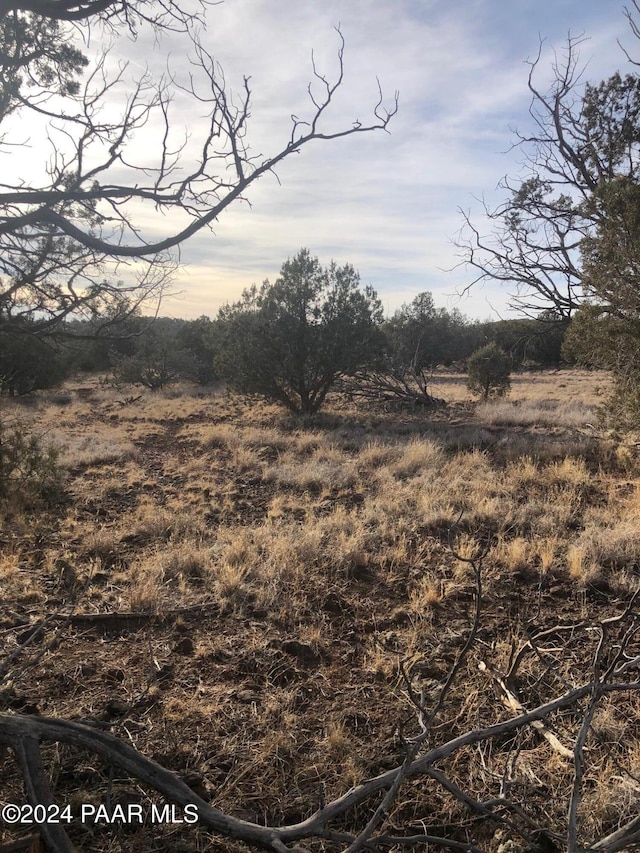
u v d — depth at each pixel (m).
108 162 2.64
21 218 2.23
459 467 9.36
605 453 10.38
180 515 6.92
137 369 26.58
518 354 20.83
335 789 2.63
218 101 2.40
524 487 8.41
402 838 1.82
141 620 4.31
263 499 8.38
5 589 4.73
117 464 11.05
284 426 15.56
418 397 18.80
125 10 2.77
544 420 15.32
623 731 2.96
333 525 6.49
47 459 7.39
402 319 33.00
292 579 5.06
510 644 3.82
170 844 2.32
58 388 25.12
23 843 1.82
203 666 3.71
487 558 5.48
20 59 3.01
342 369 16.78
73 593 4.48
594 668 2.30
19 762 1.84
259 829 1.80
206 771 2.74
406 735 3.00
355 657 3.87
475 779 2.69
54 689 3.38
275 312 16.42
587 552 5.50
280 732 2.98
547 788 2.60
